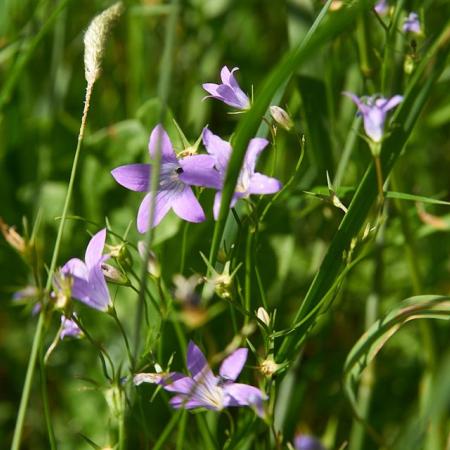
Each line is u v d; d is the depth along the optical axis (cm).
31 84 101
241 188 73
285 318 94
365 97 75
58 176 98
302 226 97
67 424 93
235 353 73
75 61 107
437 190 98
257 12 117
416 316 75
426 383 83
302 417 89
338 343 94
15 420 95
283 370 75
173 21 74
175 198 74
